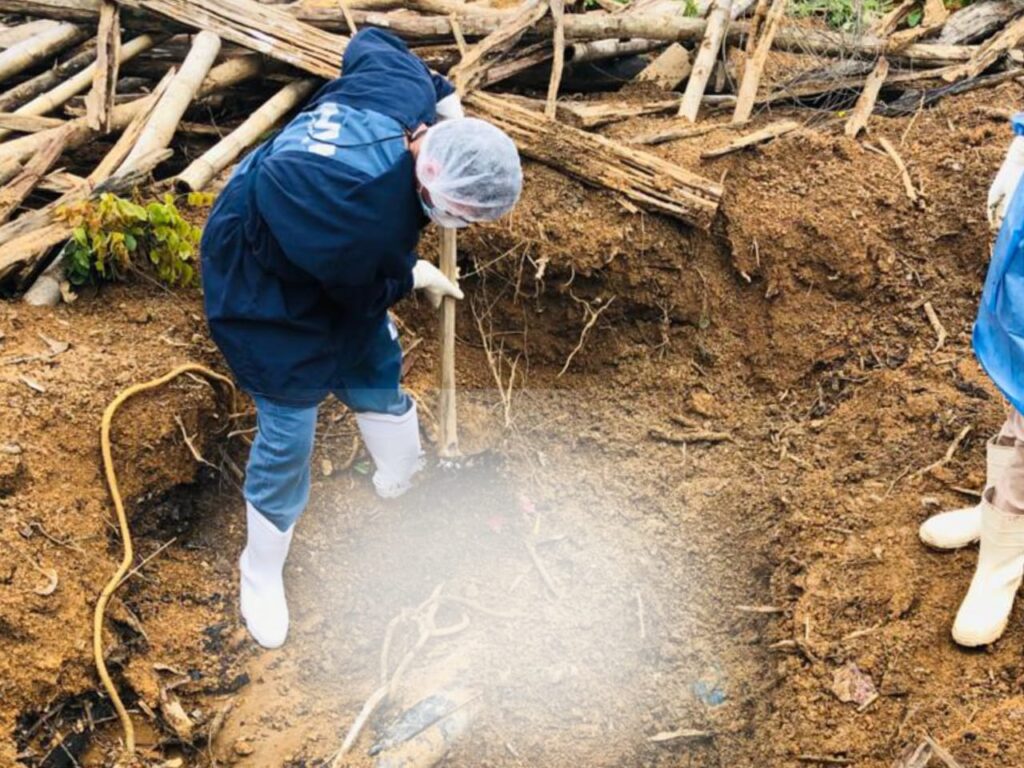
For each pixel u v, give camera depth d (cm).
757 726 337
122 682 330
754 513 396
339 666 355
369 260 279
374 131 281
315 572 382
